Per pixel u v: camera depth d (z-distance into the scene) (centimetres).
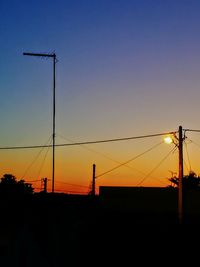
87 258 2727
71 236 2622
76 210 3516
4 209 3341
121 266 2762
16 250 2520
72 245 2609
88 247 2788
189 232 3122
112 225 3256
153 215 4569
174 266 2712
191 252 2841
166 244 2950
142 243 2948
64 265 2545
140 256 2812
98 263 2731
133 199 4769
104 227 3106
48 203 3453
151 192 4772
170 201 4694
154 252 2848
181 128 3131
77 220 2891
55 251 2519
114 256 2803
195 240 3017
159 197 4741
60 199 3647
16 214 3231
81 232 2864
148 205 4725
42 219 2612
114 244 2900
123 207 4741
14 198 3756
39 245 2481
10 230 3005
